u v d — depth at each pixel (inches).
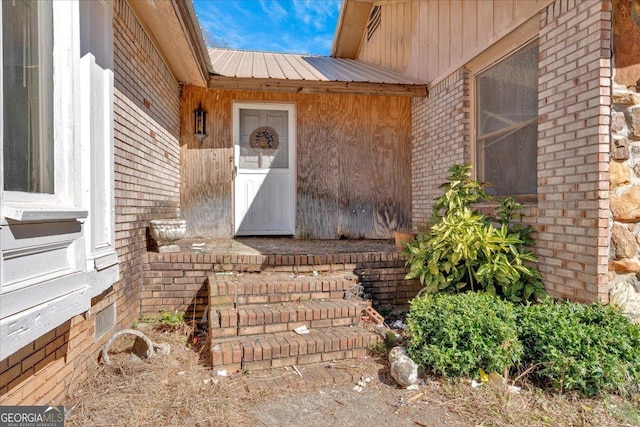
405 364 100.2
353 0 275.7
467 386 97.4
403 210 239.6
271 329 121.6
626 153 107.0
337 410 89.2
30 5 77.1
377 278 162.9
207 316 144.4
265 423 83.6
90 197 98.3
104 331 112.2
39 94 80.0
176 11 130.1
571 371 92.7
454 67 182.9
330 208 233.1
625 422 83.2
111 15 111.5
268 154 230.2
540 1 127.3
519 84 145.5
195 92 217.2
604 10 105.5
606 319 98.8
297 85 195.6
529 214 134.5
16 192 73.2
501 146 157.3
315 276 151.3
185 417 83.5
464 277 140.2
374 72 239.8
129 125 131.4
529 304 117.0
